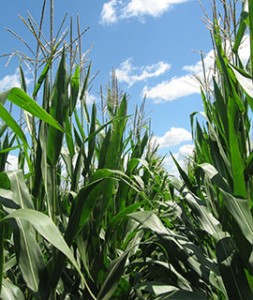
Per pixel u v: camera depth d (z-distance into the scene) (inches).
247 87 71.6
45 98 85.4
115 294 93.0
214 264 82.4
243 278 71.7
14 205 67.7
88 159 102.2
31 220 57.7
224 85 87.4
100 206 89.4
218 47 85.1
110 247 103.9
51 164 84.0
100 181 74.5
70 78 96.3
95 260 87.8
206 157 105.7
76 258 87.2
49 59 87.7
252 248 70.6
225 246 75.7
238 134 82.0
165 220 129.4
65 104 83.8
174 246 83.4
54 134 83.1
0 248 61.9
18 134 69.6
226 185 74.6
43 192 87.0
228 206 69.8
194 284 87.0
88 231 83.4
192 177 139.9
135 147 137.7
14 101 66.9
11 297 63.6
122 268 80.0
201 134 108.6
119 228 111.5
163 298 73.1
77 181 98.0
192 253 91.2
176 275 88.0
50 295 64.2
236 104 79.9
